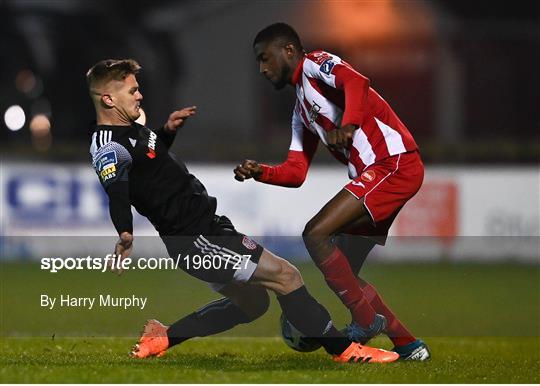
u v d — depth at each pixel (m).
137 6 91.12
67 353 26.88
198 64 90.50
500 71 90.75
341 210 25.03
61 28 85.81
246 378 22.42
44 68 85.12
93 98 24.38
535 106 91.44
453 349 29.61
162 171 24.19
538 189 58.72
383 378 22.91
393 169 25.33
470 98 90.62
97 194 57.56
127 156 23.59
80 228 57.47
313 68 25.31
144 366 24.05
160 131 25.47
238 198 58.22
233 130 90.62
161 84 88.06
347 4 90.19
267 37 25.95
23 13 85.38
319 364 25.02
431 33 89.62
